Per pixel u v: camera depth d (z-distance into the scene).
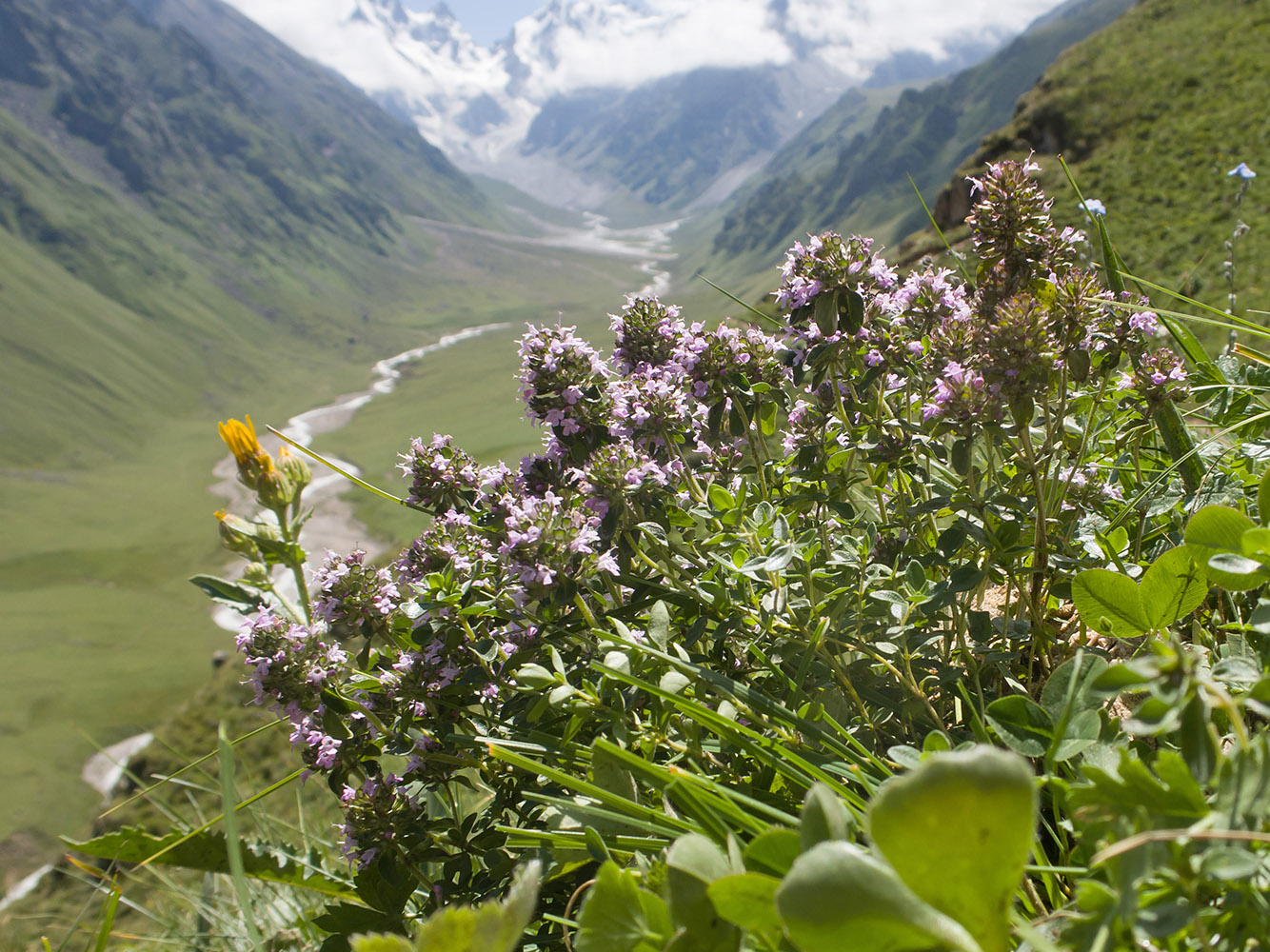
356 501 127.75
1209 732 0.99
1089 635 2.15
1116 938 0.90
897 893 0.79
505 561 2.30
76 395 176.50
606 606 2.38
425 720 2.36
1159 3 71.88
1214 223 34.62
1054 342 2.06
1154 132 52.62
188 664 97.00
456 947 0.95
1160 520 2.28
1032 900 1.34
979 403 2.07
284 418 179.88
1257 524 1.43
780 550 2.01
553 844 1.58
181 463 163.12
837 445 2.67
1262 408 2.53
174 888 3.38
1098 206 2.55
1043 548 2.05
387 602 2.58
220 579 2.59
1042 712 1.32
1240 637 1.58
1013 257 2.30
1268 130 42.22
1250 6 63.66
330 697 2.39
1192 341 2.64
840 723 1.93
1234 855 0.84
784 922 0.81
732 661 2.21
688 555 2.50
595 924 1.09
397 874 2.18
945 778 0.81
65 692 88.31
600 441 2.66
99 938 1.67
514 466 3.12
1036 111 63.91
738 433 2.82
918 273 2.75
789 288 2.55
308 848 3.06
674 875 1.06
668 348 2.94
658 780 1.54
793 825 1.58
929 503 2.19
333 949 2.15
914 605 1.87
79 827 64.62
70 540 129.25
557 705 1.88
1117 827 0.98
